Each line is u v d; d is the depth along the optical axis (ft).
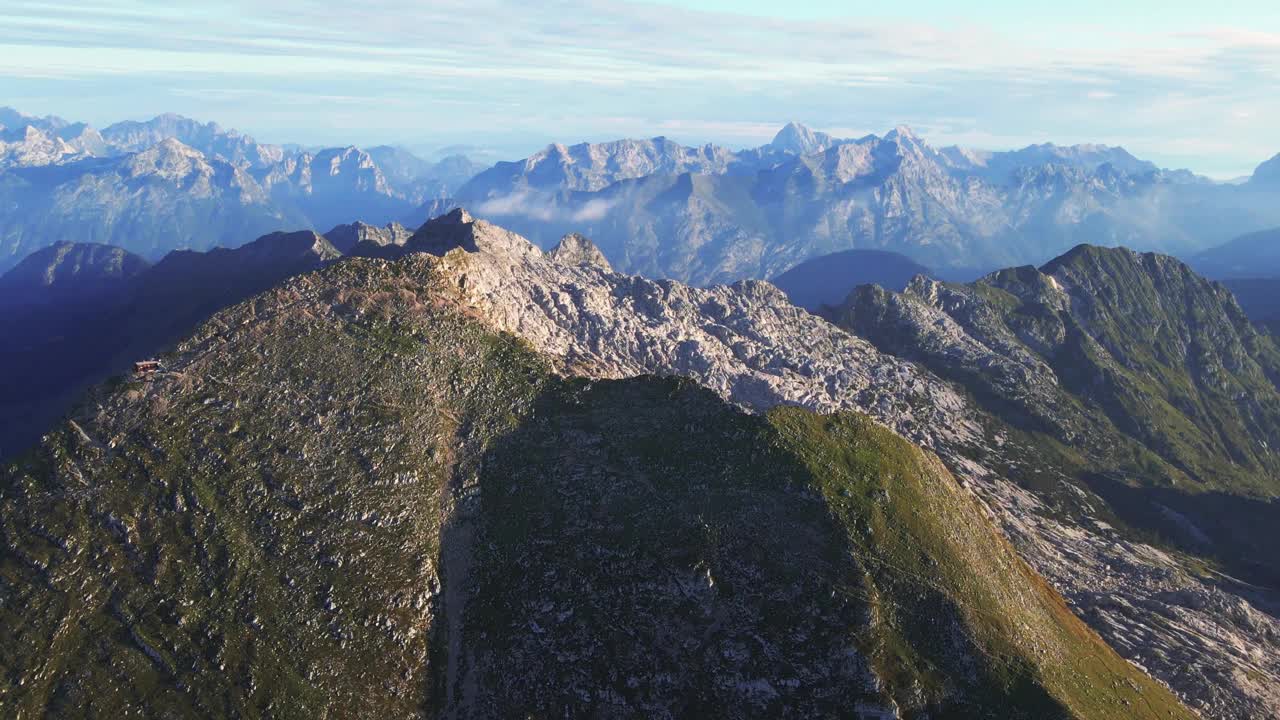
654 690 454.40
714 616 477.36
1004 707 451.53
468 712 461.37
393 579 515.91
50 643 462.60
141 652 463.42
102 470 545.03
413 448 597.11
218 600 488.85
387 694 465.47
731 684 452.35
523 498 571.28
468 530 554.87
